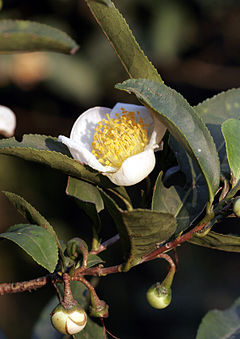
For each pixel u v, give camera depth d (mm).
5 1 603
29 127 701
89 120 283
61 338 338
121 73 646
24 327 653
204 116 294
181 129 246
